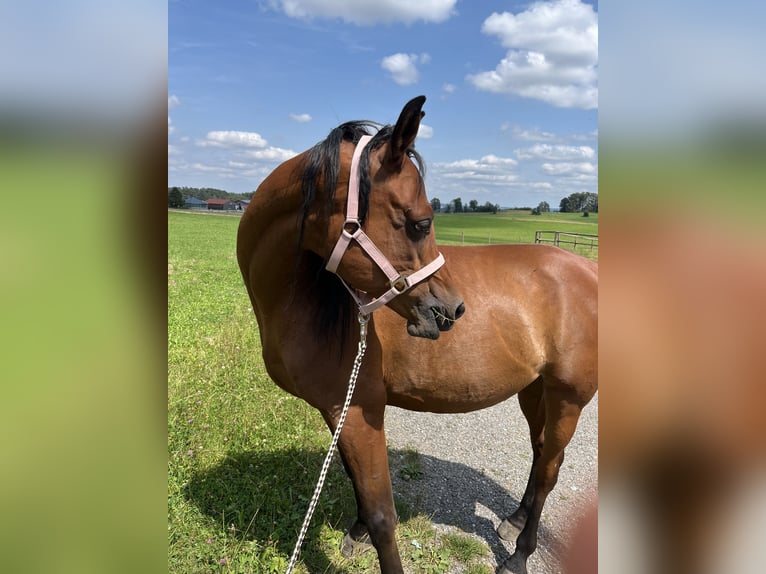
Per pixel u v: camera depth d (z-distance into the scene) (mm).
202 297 9656
